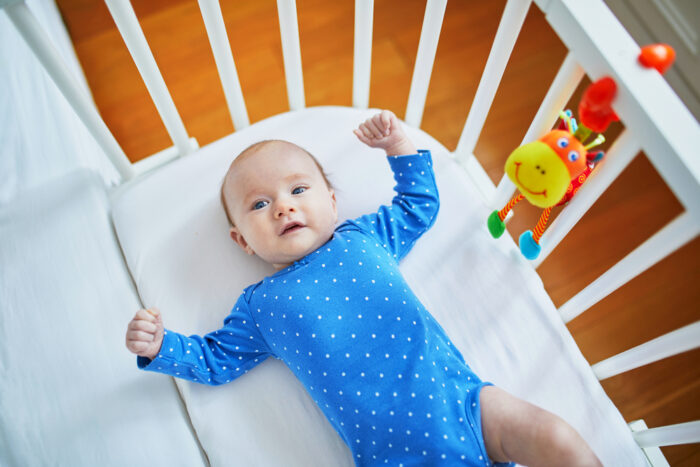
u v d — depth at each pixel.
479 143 1.50
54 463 0.78
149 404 0.86
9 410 0.79
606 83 0.58
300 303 0.86
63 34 1.39
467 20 1.64
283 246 0.89
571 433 0.72
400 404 0.80
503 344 0.94
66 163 1.01
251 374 0.93
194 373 0.86
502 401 0.78
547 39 1.59
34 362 0.84
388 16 1.65
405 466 0.77
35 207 0.96
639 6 1.38
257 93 1.57
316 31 1.64
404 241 0.97
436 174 1.06
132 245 1.00
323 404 0.84
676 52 1.34
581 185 0.75
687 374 1.23
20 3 0.69
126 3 0.77
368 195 1.06
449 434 0.77
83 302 0.91
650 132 0.56
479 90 0.90
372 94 1.58
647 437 0.86
